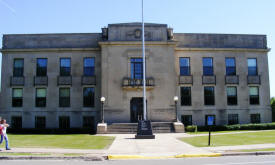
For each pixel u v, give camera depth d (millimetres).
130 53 33031
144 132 22547
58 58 35125
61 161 12336
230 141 19328
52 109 34469
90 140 21000
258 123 35219
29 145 17312
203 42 36250
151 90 32594
